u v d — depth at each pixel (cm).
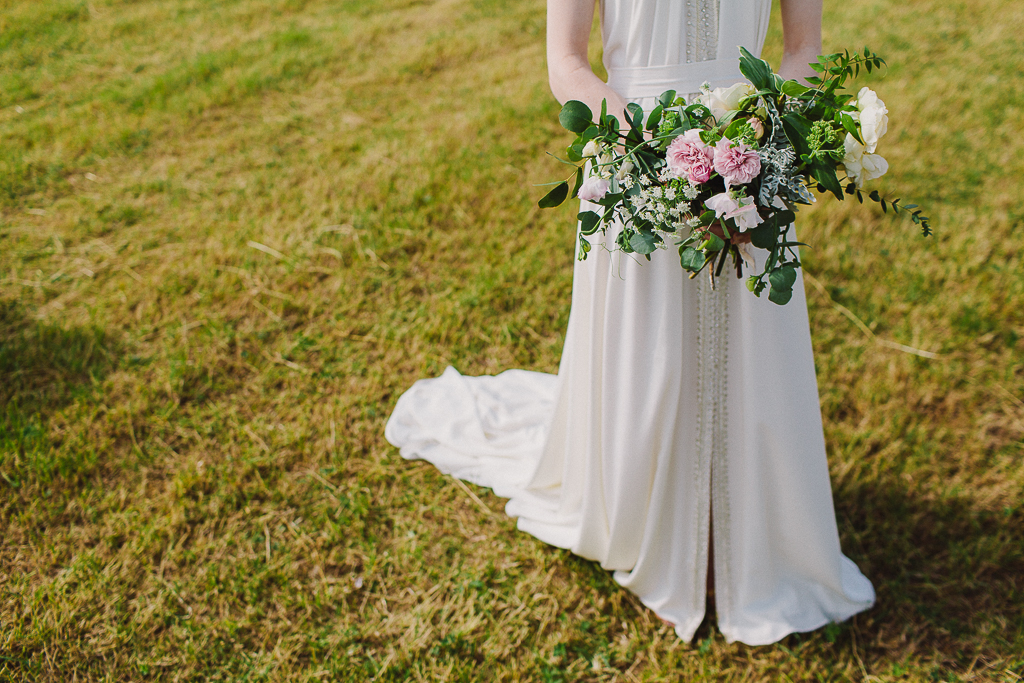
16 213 448
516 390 318
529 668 217
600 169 161
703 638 225
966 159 468
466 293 373
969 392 311
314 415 311
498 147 495
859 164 151
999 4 717
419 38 704
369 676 216
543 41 693
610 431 213
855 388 316
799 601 225
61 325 353
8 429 297
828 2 751
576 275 209
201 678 218
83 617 231
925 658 218
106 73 645
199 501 270
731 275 194
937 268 378
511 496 273
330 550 255
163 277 388
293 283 384
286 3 802
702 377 204
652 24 181
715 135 151
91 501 271
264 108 572
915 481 273
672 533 223
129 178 483
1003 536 252
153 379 326
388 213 436
